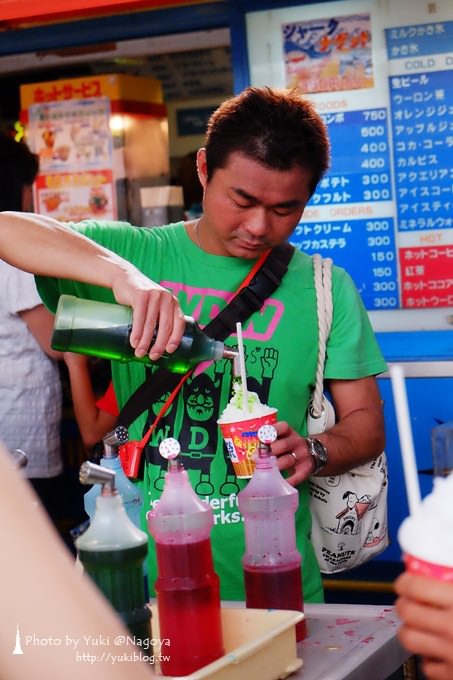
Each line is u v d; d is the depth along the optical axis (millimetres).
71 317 2074
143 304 2041
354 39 3566
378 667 1788
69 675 872
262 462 1862
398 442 3639
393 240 3615
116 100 4203
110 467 1983
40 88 4281
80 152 4258
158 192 4078
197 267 2375
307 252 3699
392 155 3582
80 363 3135
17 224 2217
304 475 2133
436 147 3547
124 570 1596
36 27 3920
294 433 2135
